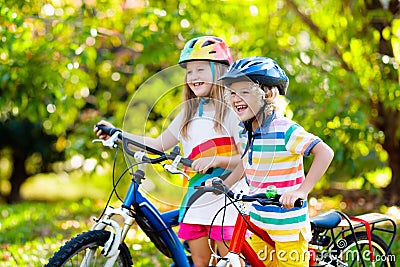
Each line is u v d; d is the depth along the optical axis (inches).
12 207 439.5
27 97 335.0
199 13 350.6
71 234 310.7
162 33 331.0
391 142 380.2
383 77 343.0
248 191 161.0
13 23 303.6
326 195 409.1
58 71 327.6
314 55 338.6
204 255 167.5
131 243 282.0
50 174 651.5
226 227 161.6
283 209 152.9
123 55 392.8
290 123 149.5
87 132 363.6
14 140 571.8
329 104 326.3
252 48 338.0
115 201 420.8
